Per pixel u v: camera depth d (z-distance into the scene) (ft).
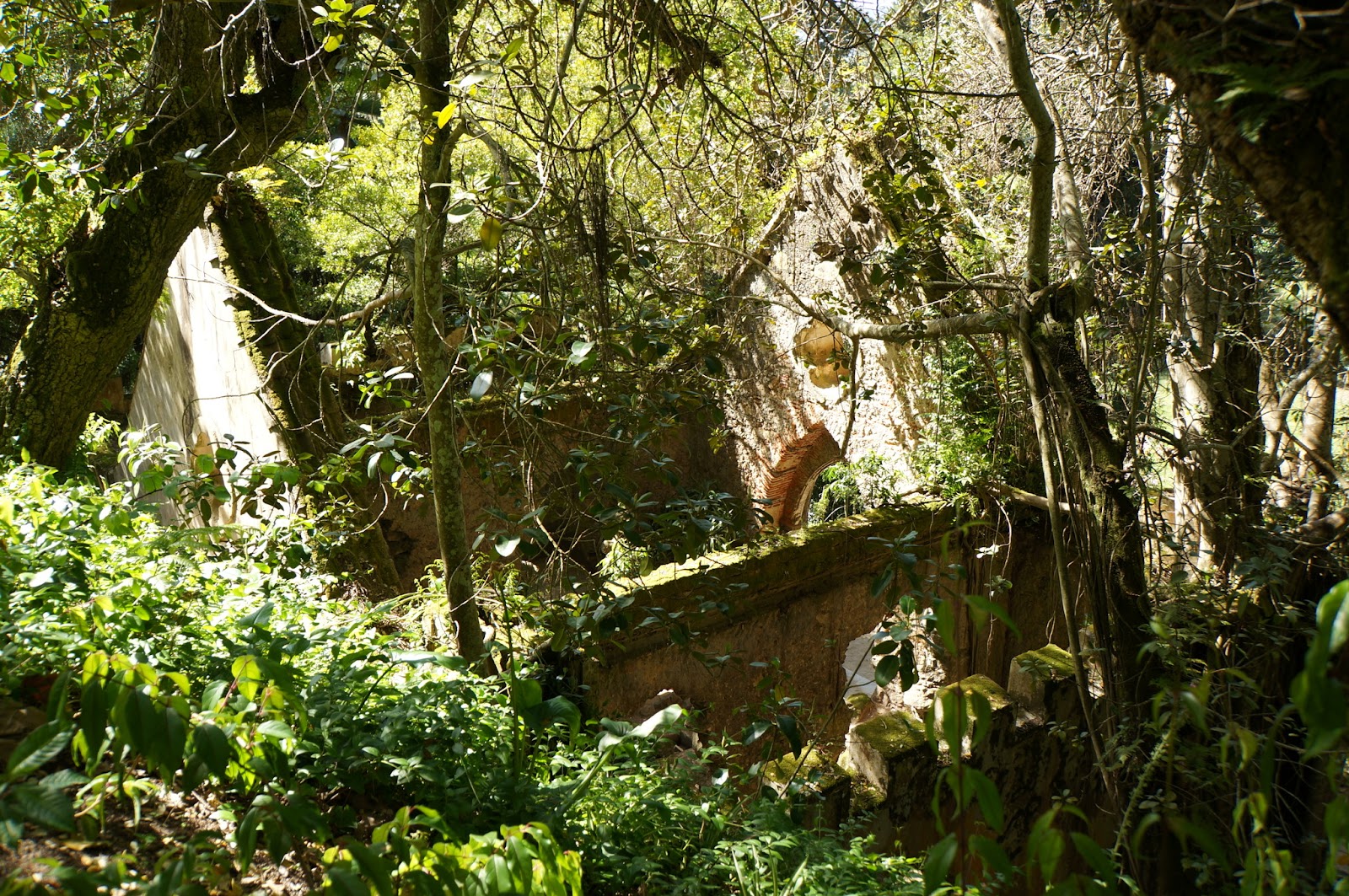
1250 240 29.40
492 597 20.84
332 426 33.12
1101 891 5.65
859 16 21.58
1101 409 21.77
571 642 17.31
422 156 16.88
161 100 25.35
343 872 7.34
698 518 16.43
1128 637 21.01
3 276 38.65
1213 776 20.22
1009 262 29.45
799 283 40.65
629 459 17.06
